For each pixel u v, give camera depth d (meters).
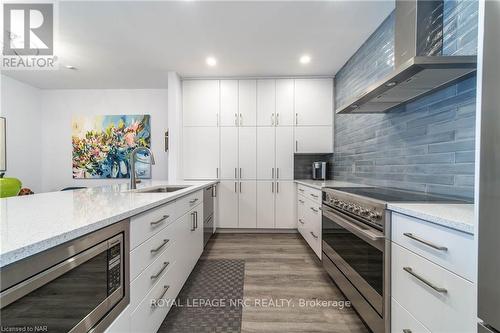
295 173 3.78
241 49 2.66
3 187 1.60
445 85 1.40
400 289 1.09
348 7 1.94
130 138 4.20
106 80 3.73
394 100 1.73
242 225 3.53
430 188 1.59
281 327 1.49
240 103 3.52
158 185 2.42
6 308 0.53
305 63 3.05
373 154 2.34
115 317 0.91
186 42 2.51
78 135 4.19
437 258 0.87
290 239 3.27
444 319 0.84
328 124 3.50
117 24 2.17
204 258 2.60
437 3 1.44
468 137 1.30
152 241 1.24
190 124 3.54
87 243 0.76
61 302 0.68
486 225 0.65
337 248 1.82
